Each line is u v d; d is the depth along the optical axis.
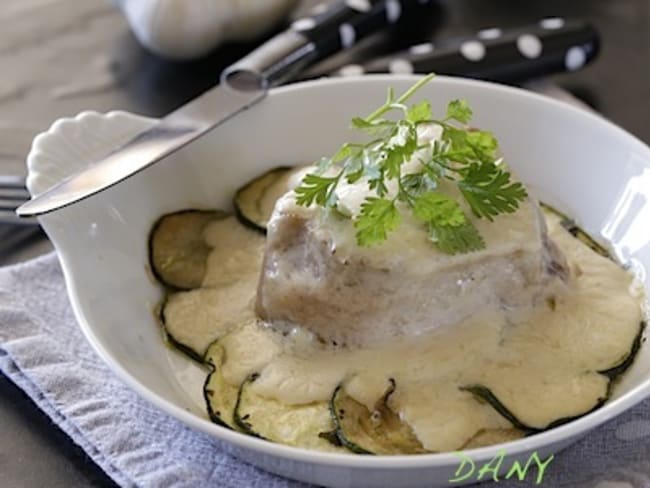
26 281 0.45
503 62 0.54
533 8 0.63
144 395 0.36
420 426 0.38
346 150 0.40
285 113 0.47
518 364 0.39
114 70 0.59
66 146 0.44
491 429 0.38
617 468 0.38
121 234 0.43
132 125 0.45
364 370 0.39
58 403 0.40
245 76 0.49
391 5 0.59
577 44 0.55
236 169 0.47
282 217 0.40
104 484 0.39
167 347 0.41
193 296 0.42
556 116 0.47
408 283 0.38
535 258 0.40
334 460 0.34
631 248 0.44
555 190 0.47
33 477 0.39
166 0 0.57
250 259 0.44
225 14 0.58
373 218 0.38
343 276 0.39
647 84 0.57
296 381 0.39
